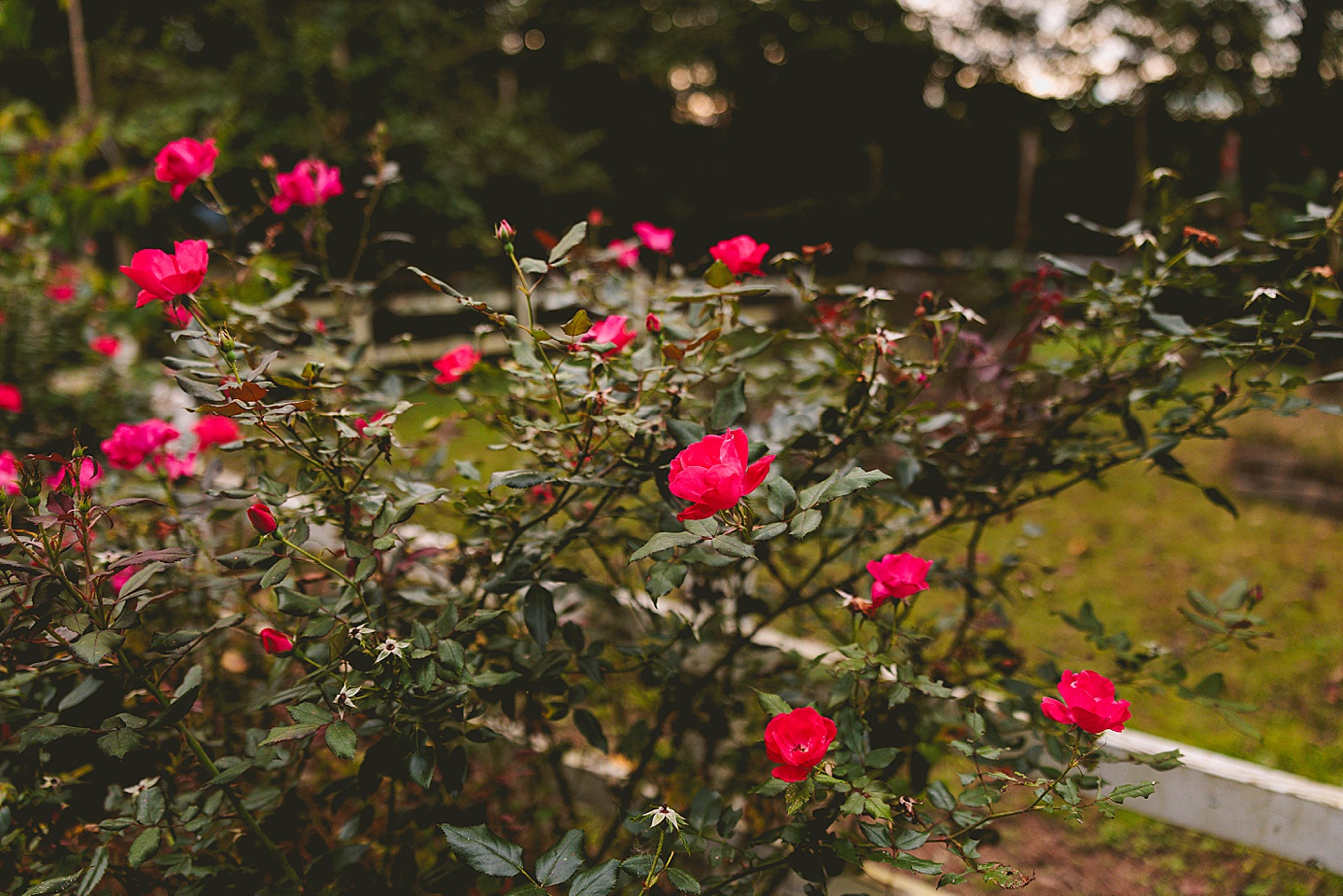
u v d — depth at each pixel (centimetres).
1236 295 153
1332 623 287
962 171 1406
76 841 138
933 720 151
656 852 113
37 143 271
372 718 126
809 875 120
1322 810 153
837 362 144
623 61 1209
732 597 168
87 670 125
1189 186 867
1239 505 405
